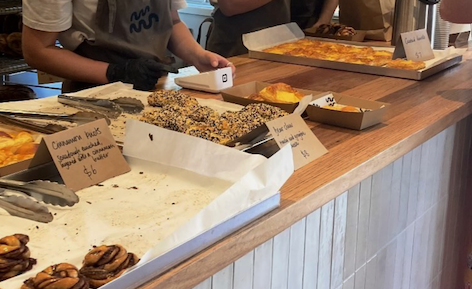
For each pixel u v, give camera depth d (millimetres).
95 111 1406
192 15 4367
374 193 1306
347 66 2021
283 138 1141
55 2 1650
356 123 1346
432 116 1483
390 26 2520
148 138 1095
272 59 2188
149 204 940
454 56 2115
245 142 1156
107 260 725
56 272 696
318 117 1401
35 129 1253
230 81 1722
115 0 1746
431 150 1562
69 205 917
